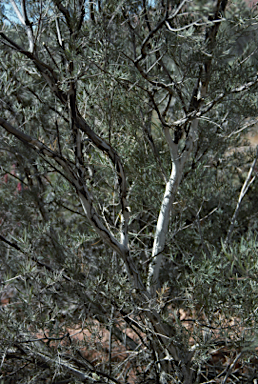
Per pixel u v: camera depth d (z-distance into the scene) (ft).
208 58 5.11
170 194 6.21
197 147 8.33
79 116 5.32
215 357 7.22
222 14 4.42
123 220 5.90
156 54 5.97
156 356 6.26
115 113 6.22
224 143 8.66
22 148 6.80
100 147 5.48
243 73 5.41
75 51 4.38
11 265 6.84
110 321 5.85
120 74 5.08
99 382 5.98
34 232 6.94
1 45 5.08
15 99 6.40
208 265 5.49
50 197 9.10
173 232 6.57
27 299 5.10
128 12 5.07
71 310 6.08
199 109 5.65
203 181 8.95
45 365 5.73
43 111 7.08
